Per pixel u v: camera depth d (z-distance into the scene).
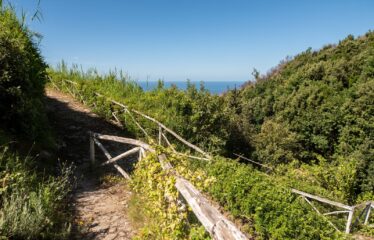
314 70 36.12
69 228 4.27
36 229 3.89
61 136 9.34
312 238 6.12
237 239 2.52
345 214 12.47
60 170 6.79
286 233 6.16
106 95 12.55
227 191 7.20
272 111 36.38
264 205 6.48
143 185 5.88
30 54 7.10
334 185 16.73
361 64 34.22
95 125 11.30
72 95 15.18
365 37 44.81
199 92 13.16
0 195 4.19
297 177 15.78
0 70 5.72
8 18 6.91
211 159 8.53
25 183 4.63
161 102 12.30
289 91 36.25
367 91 25.03
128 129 11.34
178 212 4.22
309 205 10.23
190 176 5.35
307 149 28.58
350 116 24.94
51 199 4.71
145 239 4.41
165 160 5.40
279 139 20.95
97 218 5.08
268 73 51.78
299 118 29.58
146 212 5.21
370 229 11.01
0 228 3.57
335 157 24.97
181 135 11.30
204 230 3.76
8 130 5.91
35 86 7.34
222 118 13.27
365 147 22.23
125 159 8.92
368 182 20.73
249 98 45.06
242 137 15.78
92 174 7.34
